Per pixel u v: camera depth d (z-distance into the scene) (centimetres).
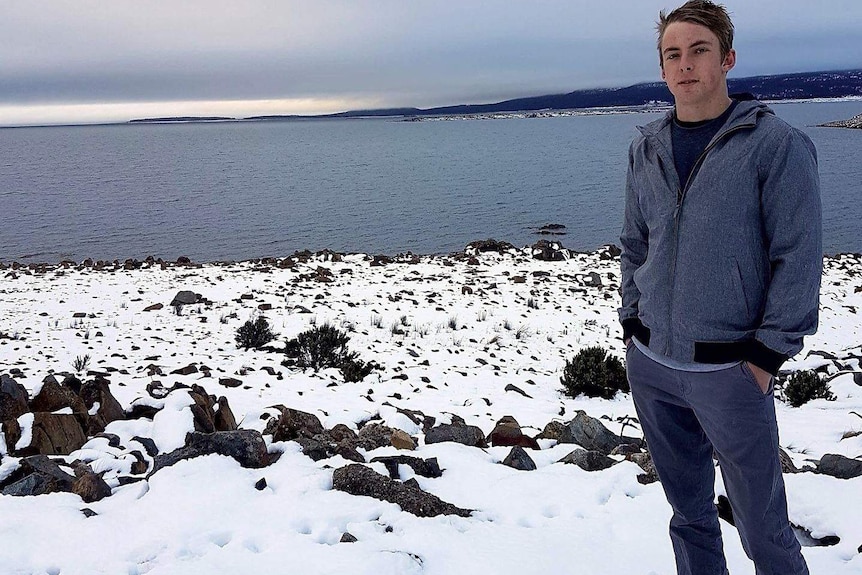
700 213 275
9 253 4700
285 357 1562
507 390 1281
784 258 260
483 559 402
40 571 402
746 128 268
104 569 401
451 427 764
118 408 823
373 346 1723
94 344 1683
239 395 1072
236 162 15950
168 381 1165
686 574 343
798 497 495
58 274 3058
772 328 264
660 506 482
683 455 327
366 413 895
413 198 7881
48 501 504
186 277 2941
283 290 2559
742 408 279
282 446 625
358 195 8338
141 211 7025
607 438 787
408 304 2330
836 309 2358
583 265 3262
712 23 273
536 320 2147
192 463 555
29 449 653
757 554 306
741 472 290
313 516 460
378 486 499
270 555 401
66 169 14088
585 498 509
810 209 256
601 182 9006
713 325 277
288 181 10525
